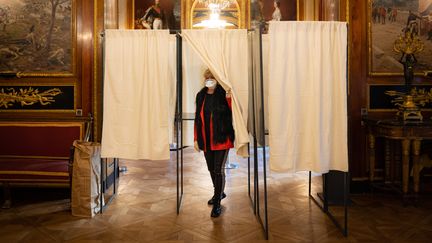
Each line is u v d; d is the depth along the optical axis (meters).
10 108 4.44
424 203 4.02
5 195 3.90
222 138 3.56
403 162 3.93
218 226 3.38
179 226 3.38
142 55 3.52
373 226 3.35
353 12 4.41
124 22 8.45
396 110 4.46
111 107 3.54
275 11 8.64
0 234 3.19
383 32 4.46
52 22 4.40
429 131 3.84
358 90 4.43
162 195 4.40
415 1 4.49
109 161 4.75
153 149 3.50
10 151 4.29
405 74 4.12
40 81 4.42
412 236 3.12
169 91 3.52
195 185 4.91
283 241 3.03
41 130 4.30
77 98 4.39
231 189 4.68
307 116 3.21
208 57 3.45
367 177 4.46
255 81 3.46
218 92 3.67
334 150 3.25
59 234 3.19
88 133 4.24
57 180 3.75
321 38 3.17
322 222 3.46
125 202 4.11
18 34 4.42
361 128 4.44
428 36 4.55
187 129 4.23
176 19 8.72
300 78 3.18
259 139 3.40
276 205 3.99
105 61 3.53
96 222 3.48
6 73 4.41
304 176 5.33
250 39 3.64
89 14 4.35
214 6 7.53
